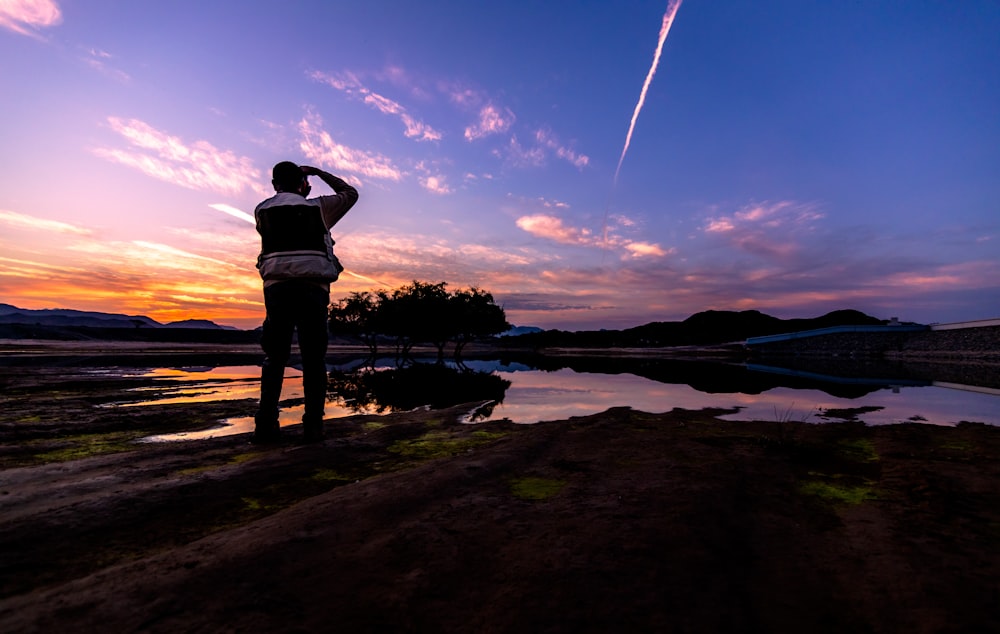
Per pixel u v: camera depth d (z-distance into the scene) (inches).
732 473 112.6
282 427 202.7
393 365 948.0
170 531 83.2
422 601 55.6
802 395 342.0
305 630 49.9
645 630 50.8
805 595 59.5
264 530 75.0
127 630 49.3
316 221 174.4
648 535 73.8
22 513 88.8
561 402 303.4
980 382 498.9
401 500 88.9
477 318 1620.3
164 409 258.1
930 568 66.1
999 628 51.5
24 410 250.4
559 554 67.2
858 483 109.6
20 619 50.8
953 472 118.3
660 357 1549.0
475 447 156.9
